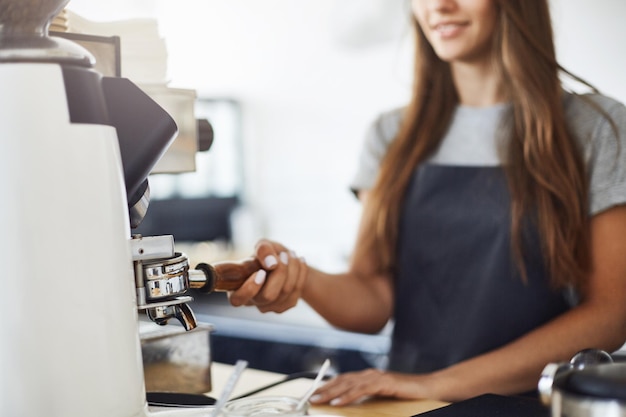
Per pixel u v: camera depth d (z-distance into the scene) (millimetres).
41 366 609
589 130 1464
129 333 654
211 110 5926
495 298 1489
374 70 5441
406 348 1603
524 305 1473
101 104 659
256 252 1146
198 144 1045
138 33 979
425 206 1583
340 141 5699
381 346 2240
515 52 1462
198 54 5875
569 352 1317
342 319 1579
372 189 1676
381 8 5281
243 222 5730
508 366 1274
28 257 604
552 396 555
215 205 5836
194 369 1077
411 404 1089
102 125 647
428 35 1546
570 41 4270
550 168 1437
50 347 609
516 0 1459
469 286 1522
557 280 1446
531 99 1455
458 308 1532
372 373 1158
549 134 1438
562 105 1504
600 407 509
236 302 1104
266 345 2281
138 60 979
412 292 1598
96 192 630
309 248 5805
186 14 5789
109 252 636
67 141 617
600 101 1497
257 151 6070
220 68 6004
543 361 1298
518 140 1486
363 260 1667
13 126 606
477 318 1504
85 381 622
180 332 1059
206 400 914
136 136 729
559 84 1488
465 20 1483
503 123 1520
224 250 4832
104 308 631
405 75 5250
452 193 1556
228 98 6004
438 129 1620
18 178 604
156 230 5492
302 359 2266
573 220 1427
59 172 612
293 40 5793
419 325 1585
